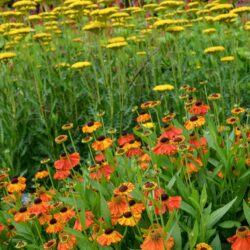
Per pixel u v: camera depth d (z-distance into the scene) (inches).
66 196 105.9
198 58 201.2
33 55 199.2
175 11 225.8
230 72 176.4
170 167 103.1
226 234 96.3
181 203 89.0
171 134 101.3
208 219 87.0
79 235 84.8
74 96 179.3
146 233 83.3
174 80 171.8
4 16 201.2
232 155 101.6
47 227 98.7
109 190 101.9
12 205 108.7
